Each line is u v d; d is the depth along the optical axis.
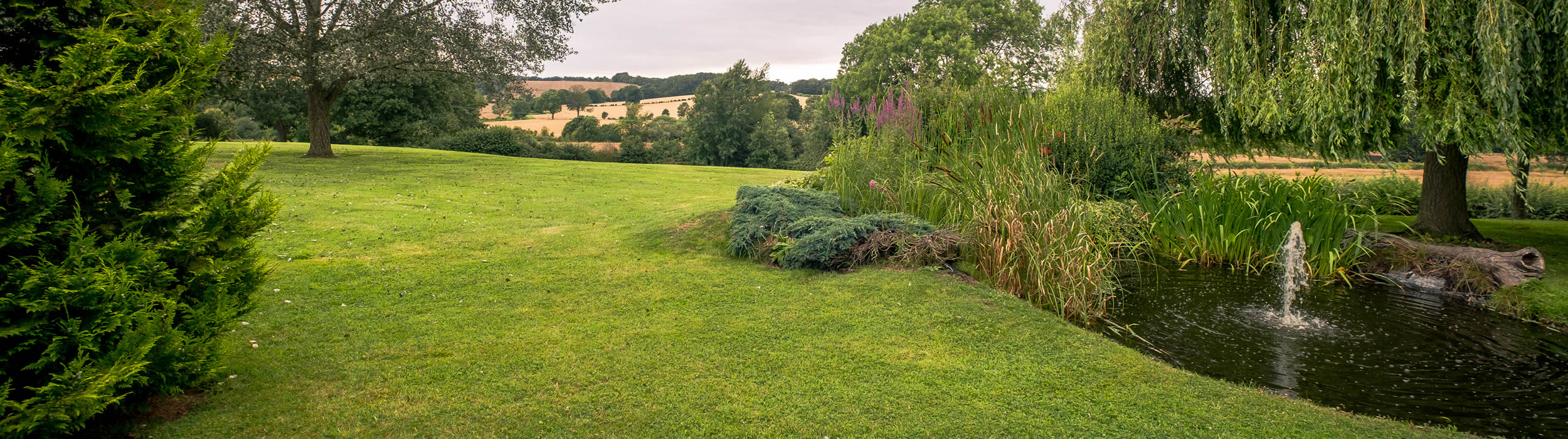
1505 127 5.77
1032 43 28.97
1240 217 7.00
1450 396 3.79
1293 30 7.27
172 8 3.23
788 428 3.22
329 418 3.26
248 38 14.90
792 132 51.78
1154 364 4.08
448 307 5.14
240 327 4.47
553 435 3.13
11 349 2.64
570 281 5.96
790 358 4.11
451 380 3.74
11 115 2.53
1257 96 7.41
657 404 3.47
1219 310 5.44
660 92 81.94
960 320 4.81
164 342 2.91
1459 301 5.79
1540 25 5.81
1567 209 14.23
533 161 21.19
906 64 28.20
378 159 19.16
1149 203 7.89
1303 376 4.06
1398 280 6.35
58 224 2.67
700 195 13.08
